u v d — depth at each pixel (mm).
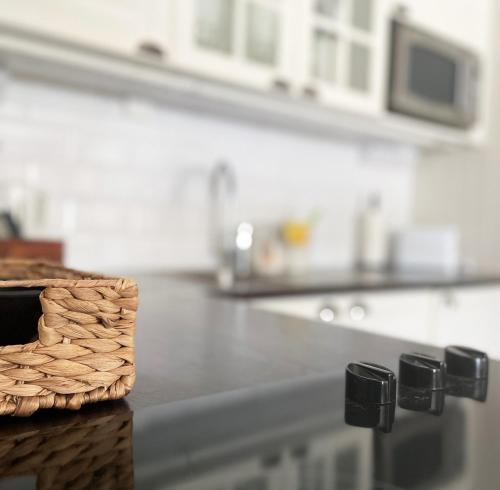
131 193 2264
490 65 3045
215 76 1923
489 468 517
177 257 2414
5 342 612
